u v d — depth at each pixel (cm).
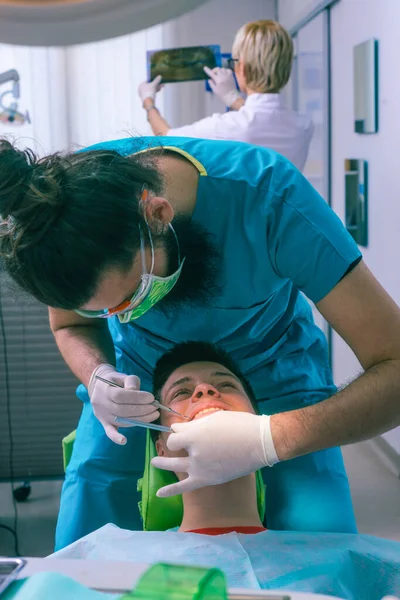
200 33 483
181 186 135
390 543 133
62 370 268
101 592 72
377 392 121
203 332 162
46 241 100
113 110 475
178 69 319
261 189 138
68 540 167
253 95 316
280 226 136
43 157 109
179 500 161
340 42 371
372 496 286
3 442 273
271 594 69
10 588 72
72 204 101
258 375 172
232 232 139
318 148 416
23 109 466
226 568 122
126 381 143
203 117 482
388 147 306
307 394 171
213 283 139
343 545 131
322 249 132
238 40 316
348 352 370
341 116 376
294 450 123
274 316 163
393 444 312
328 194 404
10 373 267
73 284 104
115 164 111
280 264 139
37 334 264
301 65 447
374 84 315
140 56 471
